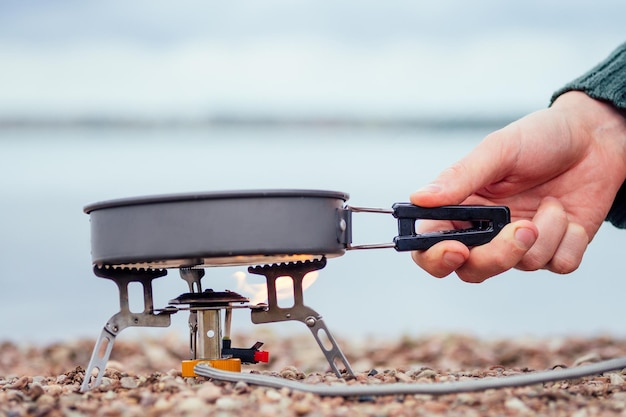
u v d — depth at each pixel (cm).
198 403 75
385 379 85
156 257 77
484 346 150
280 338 163
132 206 77
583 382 86
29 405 76
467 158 93
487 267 89
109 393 80
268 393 78
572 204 103
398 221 86
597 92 102
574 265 100
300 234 77
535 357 138
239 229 76
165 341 154
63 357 140
